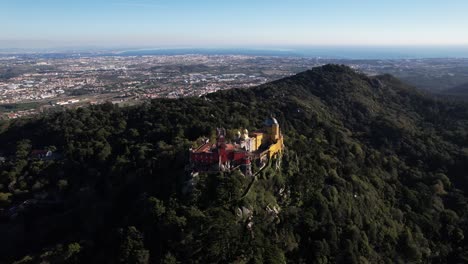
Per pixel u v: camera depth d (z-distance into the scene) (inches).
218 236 4451.3
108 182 6382.9
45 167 7126.0
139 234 4717.0
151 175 5989.2
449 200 7357.3
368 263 5231.3
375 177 7337.6
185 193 5137.8
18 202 6648.6
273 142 6446.9
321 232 5216.5
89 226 5753.0
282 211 5349.4
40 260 5083.7
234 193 4997.5
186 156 5925.2
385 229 5979.3
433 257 6048.2
